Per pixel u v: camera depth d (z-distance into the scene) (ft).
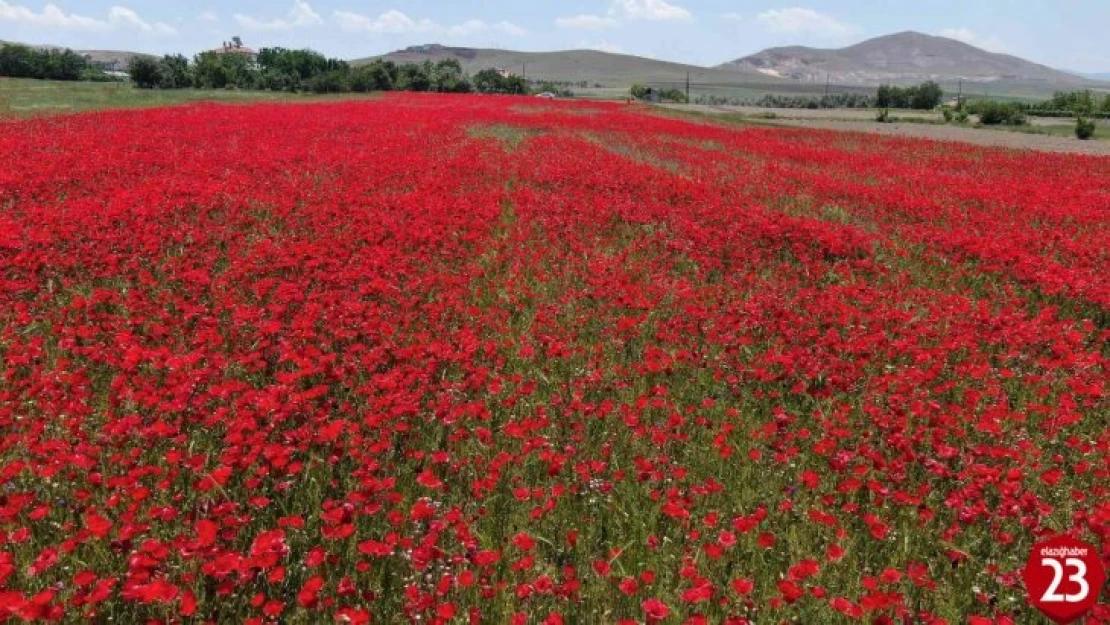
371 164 57.31
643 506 15.35
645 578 11.93
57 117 88.53
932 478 16.40
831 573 13.21
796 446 17.78
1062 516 15.52
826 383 21.70
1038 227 49.03
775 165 73.26
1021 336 24.94
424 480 13.84
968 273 35.45
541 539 13.78
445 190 48.70
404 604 11.85
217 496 14.29
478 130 93.76
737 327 26.05
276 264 30.04
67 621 11.05
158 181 45.37
